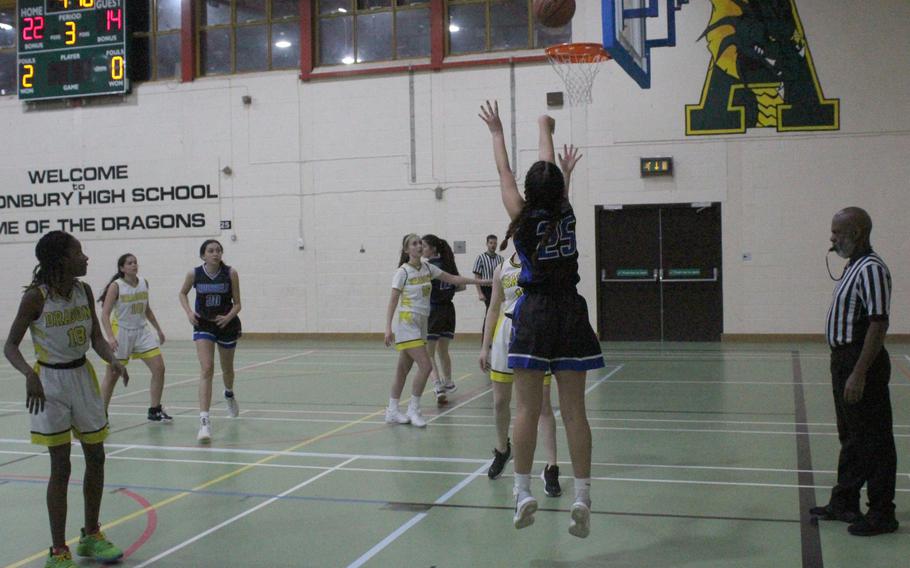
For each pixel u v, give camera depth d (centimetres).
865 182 1501
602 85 1591
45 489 591
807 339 1527
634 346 1510
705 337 1577
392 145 1698
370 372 1223
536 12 892
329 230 1734
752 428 760
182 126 1800
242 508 530
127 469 642
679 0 1242
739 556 424
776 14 1521
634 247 1599
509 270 566
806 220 1524
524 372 398
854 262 458
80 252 441
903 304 1491
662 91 1568
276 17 1770
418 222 1691
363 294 1722
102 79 1808
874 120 1495
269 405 946
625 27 989
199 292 777
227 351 831
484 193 1656
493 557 430
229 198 1780
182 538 471
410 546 450
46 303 430
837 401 471
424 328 811
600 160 1597
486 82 1648
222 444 734
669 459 645
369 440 739
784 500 527
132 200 1830
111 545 438
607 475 598
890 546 434
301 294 1750
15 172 1891
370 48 1725
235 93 1772
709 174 1555
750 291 1551
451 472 615
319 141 1734
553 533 468
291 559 433
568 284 404
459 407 912
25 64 1845
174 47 1812
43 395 418
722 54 1542
